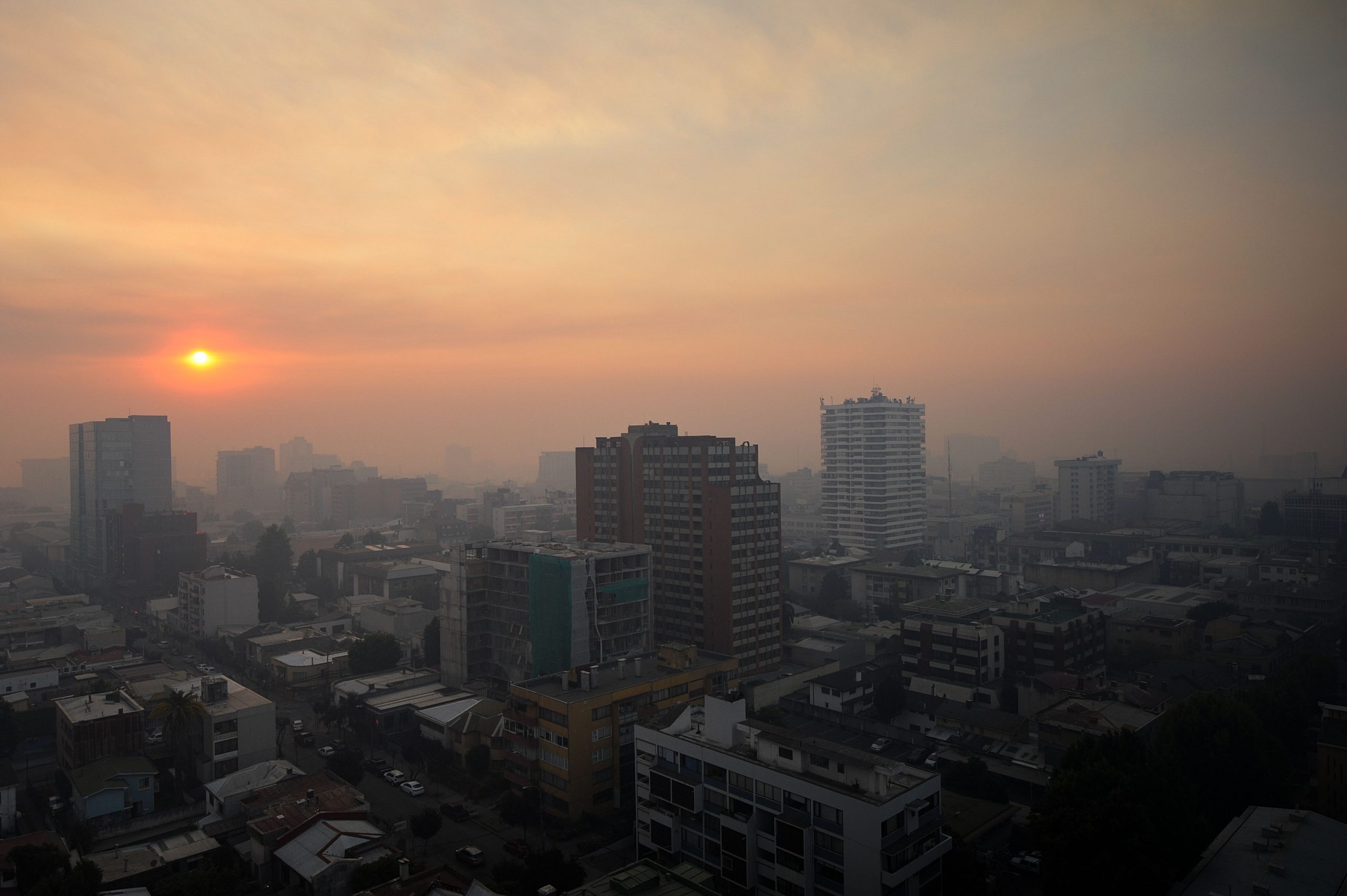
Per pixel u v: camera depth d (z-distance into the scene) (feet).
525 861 290.97
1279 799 331.57
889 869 222.89
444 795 373.40
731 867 260.62
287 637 614.34
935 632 503.61
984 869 266.16
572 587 435.94
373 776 396.57
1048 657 495.00
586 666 370.53
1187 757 334.85
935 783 242.17
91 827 324.39
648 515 575.38
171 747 403.54
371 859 282.15
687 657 398.21
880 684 471.21
